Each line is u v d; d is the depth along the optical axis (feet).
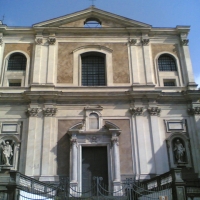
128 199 51.24
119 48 77.05
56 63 74.02
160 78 74.43
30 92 67.82
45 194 47.06
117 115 68.74
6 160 62.39
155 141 66.08
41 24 77.15
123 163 64.08
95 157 65.46
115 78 73.41
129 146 65.77
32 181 45.37
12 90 70.28
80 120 67.82
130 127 67.77
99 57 77.71
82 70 75.92
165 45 78.69
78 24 79.36
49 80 71.41
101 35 78.18
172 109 70.38
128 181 60.08
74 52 75.61
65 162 63.52
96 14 80.33
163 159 64.69
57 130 66.54
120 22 79.77
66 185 59.82
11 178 40.32
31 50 75.72
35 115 67.05
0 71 72.74
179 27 79.41
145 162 64.08
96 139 65.62
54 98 68.69
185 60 76.07
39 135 65.46
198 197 42.98
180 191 41.96
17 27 77.25
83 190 62.08
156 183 50.47
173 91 72.54
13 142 64.69
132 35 78.64
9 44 76.07
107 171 63.93
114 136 65.05
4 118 67.21
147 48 77.10
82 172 63.87
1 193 39.34
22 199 40.47
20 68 74.28
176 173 43.42
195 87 72.54
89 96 69.51
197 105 69.87
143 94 69.77
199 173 63.67
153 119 68.33
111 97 69.97
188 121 69.41
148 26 78.64
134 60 75.36
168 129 68.23
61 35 77.46
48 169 62.23
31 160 62.80
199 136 66.85
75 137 64.59
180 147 65.46
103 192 61.67
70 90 70.95
